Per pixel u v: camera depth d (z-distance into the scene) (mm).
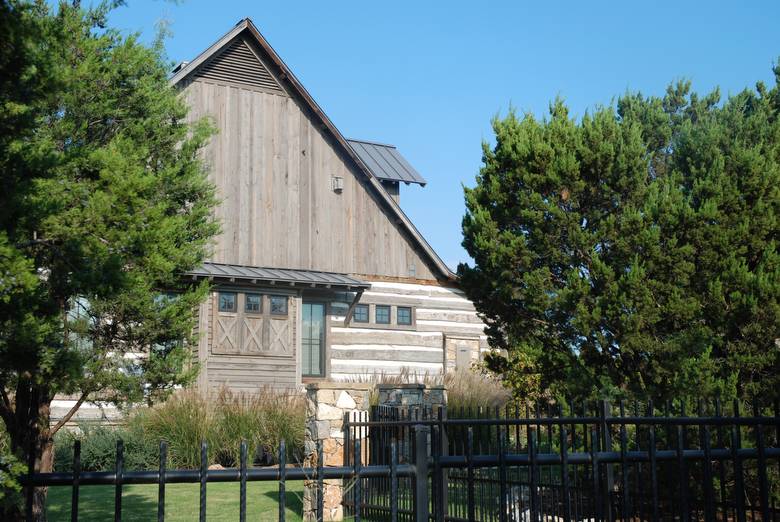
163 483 3959
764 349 11781
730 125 17875
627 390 12367
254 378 22328
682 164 17078
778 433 4656
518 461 5008
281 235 24188
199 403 18234
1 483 3840
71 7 10633
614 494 9609
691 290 12641
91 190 8398
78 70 10172
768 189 12797
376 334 25422
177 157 12453
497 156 14695
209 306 22000
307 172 24906
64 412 19500
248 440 17516
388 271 25922
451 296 26969
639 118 22172
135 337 11203
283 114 24781
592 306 13117
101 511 12680
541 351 13852
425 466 4605
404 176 28328
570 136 14000
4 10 4711
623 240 12844
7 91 5145
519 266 14055
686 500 4551
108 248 6969
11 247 4648
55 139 10375
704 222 12430
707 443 4590
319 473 4246
